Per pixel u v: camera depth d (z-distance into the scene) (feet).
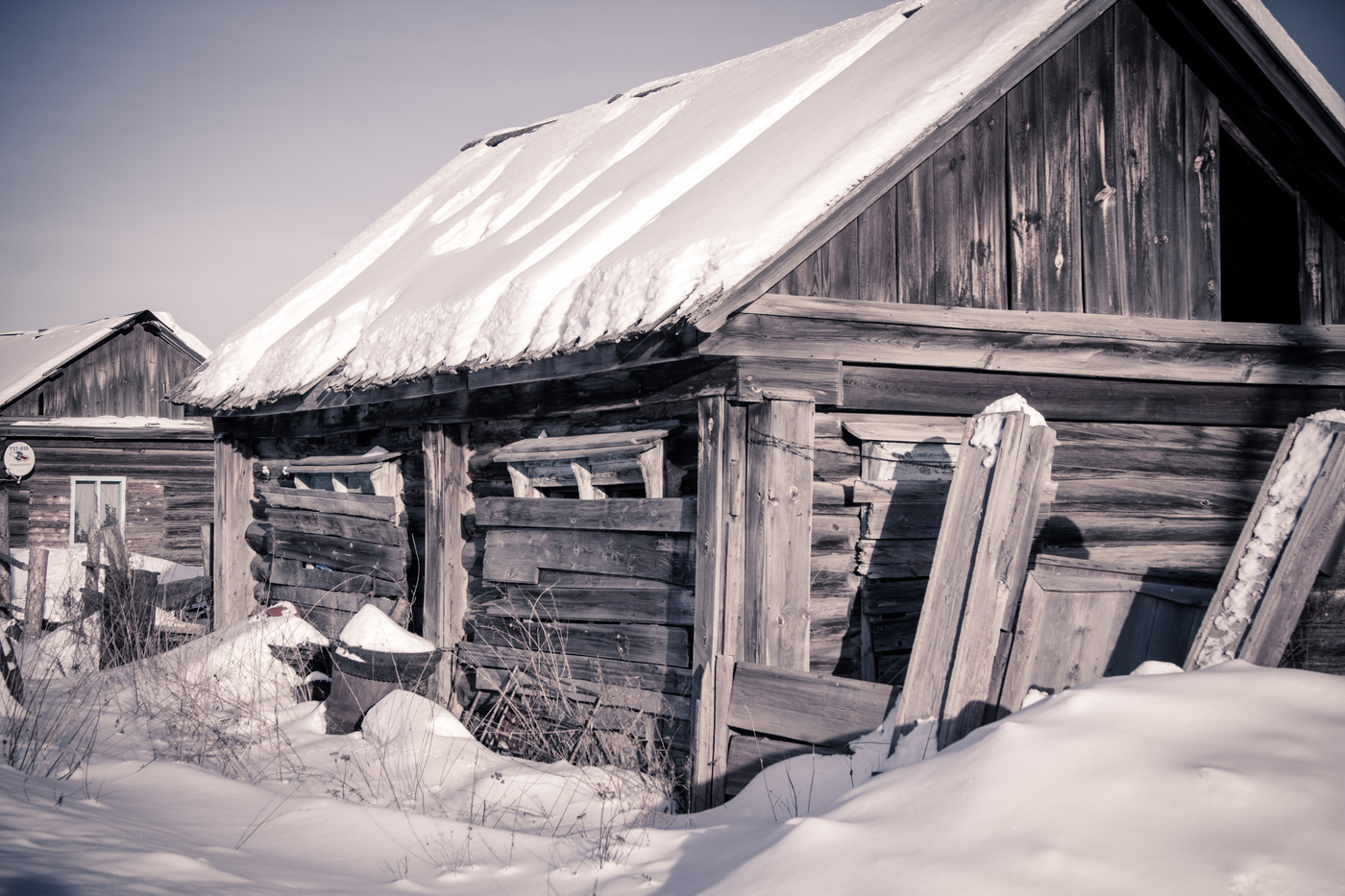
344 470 28.09
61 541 62.44
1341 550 12.57
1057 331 19.11
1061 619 13.41
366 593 27.84
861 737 14.26
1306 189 21.54
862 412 18.51
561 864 12.47
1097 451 20.27
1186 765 8.00
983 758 9.04
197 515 67.92
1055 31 18.69
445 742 19.80
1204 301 20.67
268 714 23.67
